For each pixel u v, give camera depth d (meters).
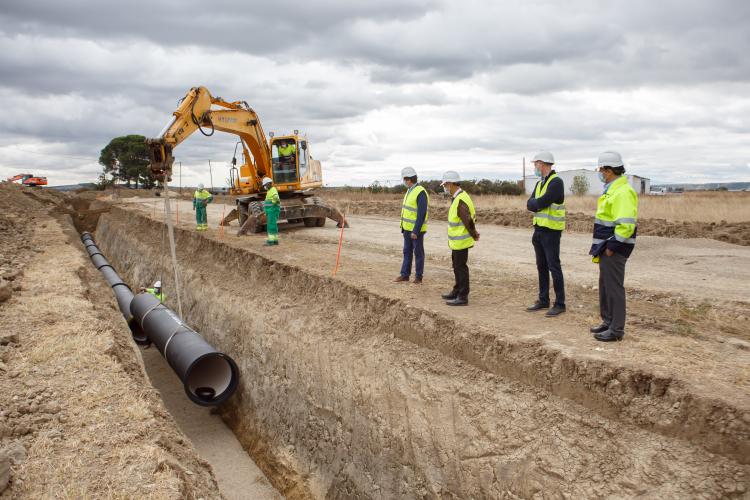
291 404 9.84
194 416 12.21
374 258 13.04
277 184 20.08
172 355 10.53
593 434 5.22
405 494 6.91
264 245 15.73
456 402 6.64
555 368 5.77
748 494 4.10
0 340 7.86
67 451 5.32
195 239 18.84
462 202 7.85
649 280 9.17
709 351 5.76
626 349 5.85
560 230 7.21
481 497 5.88
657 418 4.85
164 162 12.62
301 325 10.43
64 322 9.05
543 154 7.05
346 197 38.06
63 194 54.22
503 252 12.89
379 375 8.02
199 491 5.36
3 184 44.22
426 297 8.72
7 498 4.58
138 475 4.98
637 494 4.60
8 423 5.70
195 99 17.17
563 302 7.36
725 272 9.75
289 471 9.20
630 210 5.77
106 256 30.89
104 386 6.75
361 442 7.92
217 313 13.97
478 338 6.78
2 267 13.12
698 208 19.45
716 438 4.42
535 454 5.51
